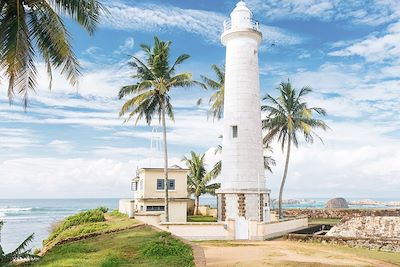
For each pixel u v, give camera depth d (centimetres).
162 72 3344
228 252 2025
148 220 2731
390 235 2912
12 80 1457
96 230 2297
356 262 1811
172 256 1312
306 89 3788
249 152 3028
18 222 7456
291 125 3650
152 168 3656
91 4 1598
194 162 5116
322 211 4925
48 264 1309
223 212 2966
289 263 1698
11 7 1580
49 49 1708
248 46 3198
